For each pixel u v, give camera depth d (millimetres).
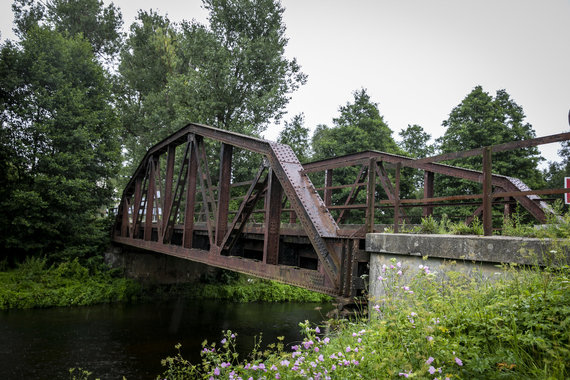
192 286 23375
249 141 8406
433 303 3871
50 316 15797
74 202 19438
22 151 19422
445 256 4562
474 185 19406
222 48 24344
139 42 36531
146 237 15062
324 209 6500
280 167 7207
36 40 21344
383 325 3822
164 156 29531
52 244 20531
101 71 23484
